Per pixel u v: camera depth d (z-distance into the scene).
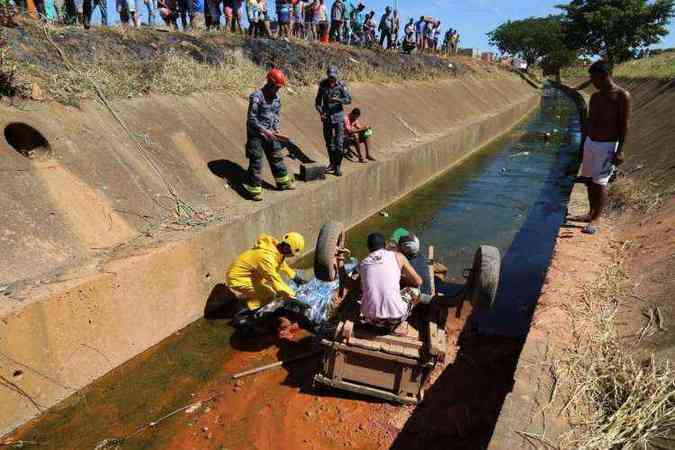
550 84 62.12
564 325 4.05
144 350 5.01
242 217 6.22
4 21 6.80
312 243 7.98
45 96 5.93
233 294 6.16
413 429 4.02
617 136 5.83
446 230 9.12
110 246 5.09
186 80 8.61
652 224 5.88
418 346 4.21
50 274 4.38
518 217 9.91
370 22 21.12
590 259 5.34
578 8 45.41
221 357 5.06
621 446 2.88
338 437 3.98
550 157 16.48
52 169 5.19
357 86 14.02
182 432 4.04
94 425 4.05
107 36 8.62
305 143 9.67
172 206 6.09
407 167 11.42
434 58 25.52
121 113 6.76
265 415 4.23
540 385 3.33
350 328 4.23
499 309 6.03
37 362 3.96
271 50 12.45
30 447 3.78
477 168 14.69
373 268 4.33
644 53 44.47
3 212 4.47
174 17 12.75
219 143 7.82
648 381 3.22
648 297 4.32
